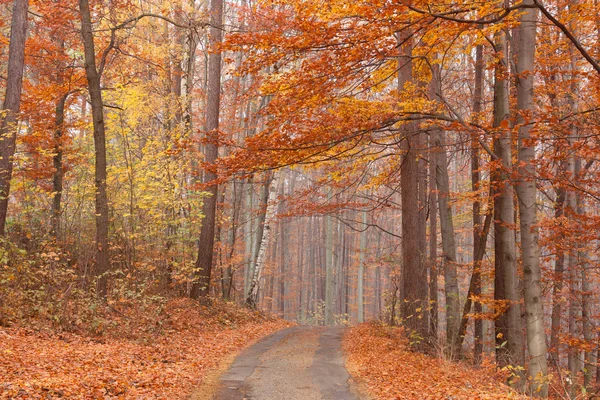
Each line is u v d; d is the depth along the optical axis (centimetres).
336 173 1416
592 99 1245
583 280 1505
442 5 826
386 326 2098
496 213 1230
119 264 1866
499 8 841
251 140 991
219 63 2023
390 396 884
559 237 1131
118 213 1917
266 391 901
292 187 4756
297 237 6469
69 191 1878
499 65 1142
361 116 1027
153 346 1208
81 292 1353
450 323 1584
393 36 1011
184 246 1998
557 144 993
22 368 777
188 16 2075
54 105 1800
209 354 1277
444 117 1042
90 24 1566
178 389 851
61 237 1681
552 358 1499
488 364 1148
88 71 1553
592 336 1588
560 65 1312
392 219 4550
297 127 977
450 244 1623
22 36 1451
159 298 1494
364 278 5081
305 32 861
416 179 1463
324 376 1062
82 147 1970
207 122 2012
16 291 1228
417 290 1447
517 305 1144
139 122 2122
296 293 5694
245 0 2469
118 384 789
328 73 912
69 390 702
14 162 1585
